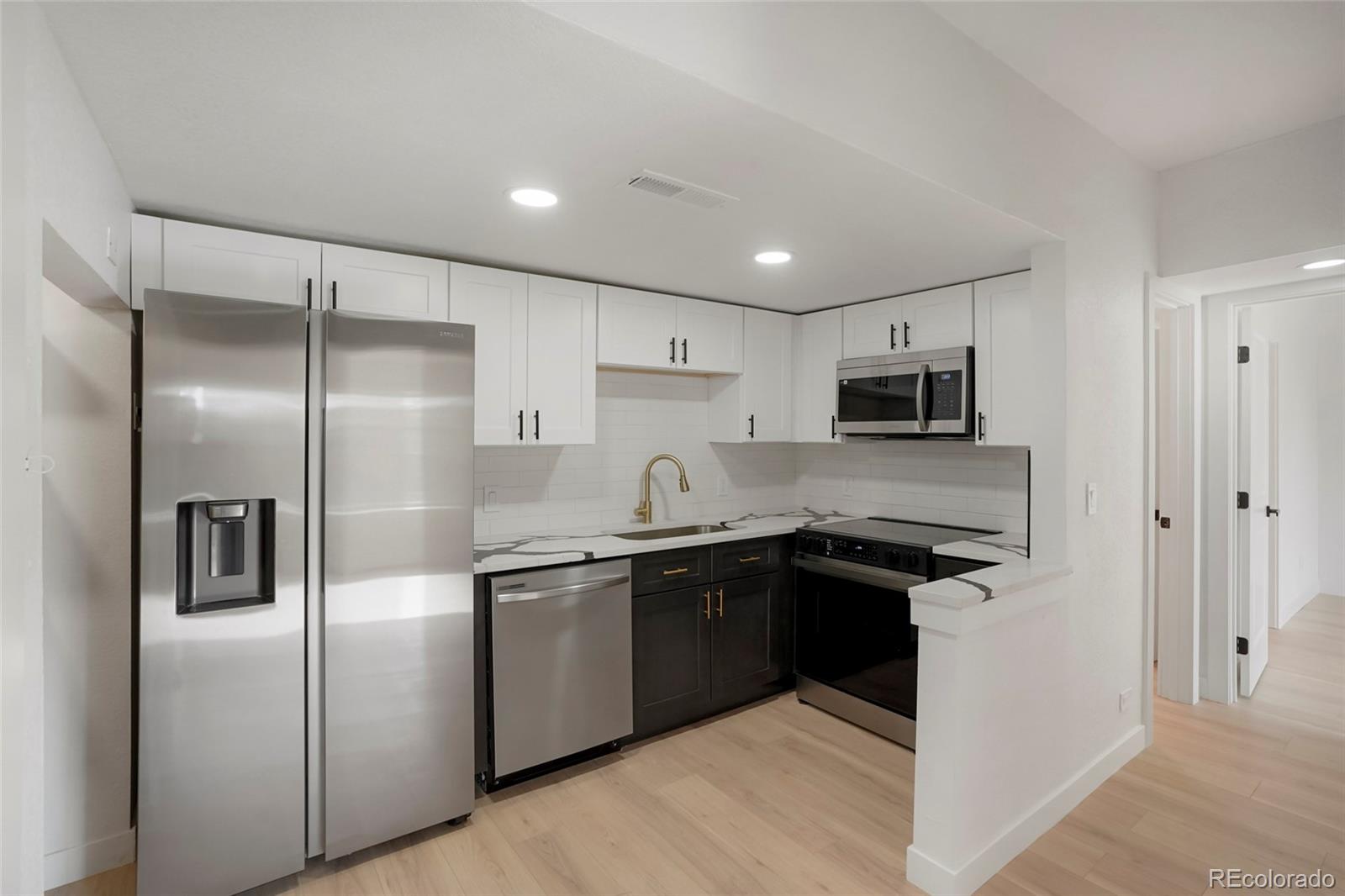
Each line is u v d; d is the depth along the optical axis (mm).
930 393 3238
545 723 2668
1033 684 2328
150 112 1524
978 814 2090
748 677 3428
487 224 2320
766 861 2189
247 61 1321
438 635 2275
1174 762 2838
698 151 1734
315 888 2049
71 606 2098
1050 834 2346
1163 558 3541
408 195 2037
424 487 2236
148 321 1794
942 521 3662
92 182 1552
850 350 3703
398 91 1442
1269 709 3381
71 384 2090
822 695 3400
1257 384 3537
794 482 4523
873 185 1939
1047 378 2496
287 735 2021
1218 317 3385
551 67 1354
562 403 3012
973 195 2043
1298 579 5125
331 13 1171
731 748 2988
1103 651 2697
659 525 3645
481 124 1591
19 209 1073
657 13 1330
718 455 4082
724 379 3881
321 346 2082
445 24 1207
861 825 2389
